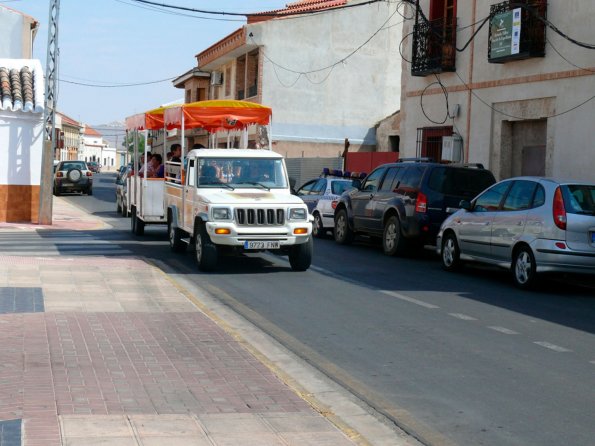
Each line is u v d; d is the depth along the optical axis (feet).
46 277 41.06
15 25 116.06
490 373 24.82
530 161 70.44
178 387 21.71
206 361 24.77
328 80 129.08
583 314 35.60
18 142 76.89
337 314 34.30
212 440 17.40
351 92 130.31
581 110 62.90
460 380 24.00
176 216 54.80
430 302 37.63
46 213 77.36
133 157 73.36
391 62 131.95
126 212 94.38
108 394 20.74
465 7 76.64
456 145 76.89
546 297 40.40
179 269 48.21
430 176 56.75
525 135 70.95
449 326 31.99
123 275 42.83
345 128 130.11
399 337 29.84
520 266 42.83
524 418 20.36
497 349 28.09
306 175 116.16
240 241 45.52
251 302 37.14
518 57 67.92
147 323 30.40
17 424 17.90
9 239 63.41
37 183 77.97
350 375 24.56
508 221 43.91
